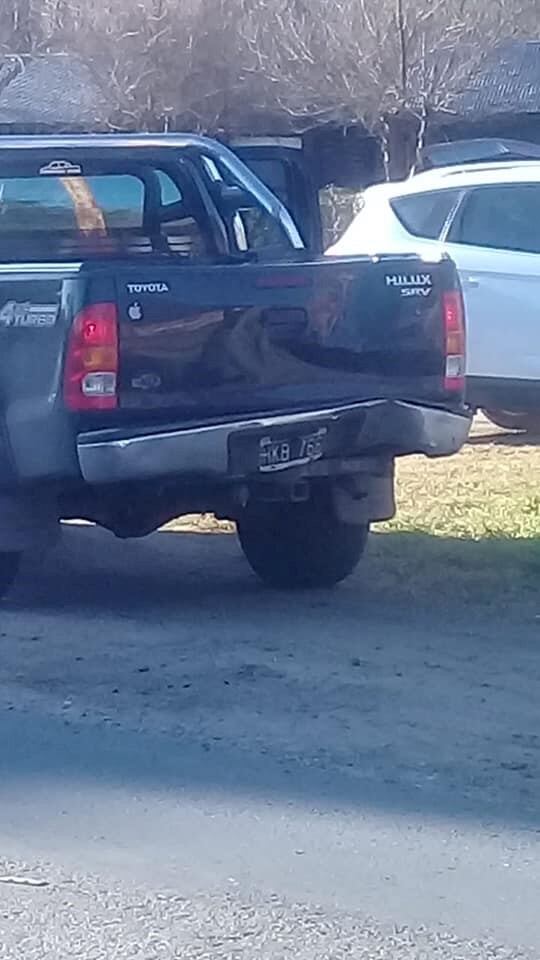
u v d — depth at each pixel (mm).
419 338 8812
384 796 6363
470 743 6938
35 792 6445
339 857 5797
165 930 5266
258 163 12008
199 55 29734
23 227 9898
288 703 7449
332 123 30781
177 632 8633
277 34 29547
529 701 7492
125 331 8172
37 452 8344
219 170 10219
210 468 8320
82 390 8148
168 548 10820
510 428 15289
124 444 8164
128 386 8211
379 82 29266
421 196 14281
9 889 5578
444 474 13070
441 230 14070
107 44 30141
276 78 29594
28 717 7312
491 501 11945
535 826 6070
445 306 8883
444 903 5449
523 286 13703
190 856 5820
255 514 9445
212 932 5250
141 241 10109
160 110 29953
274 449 8438
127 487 8430
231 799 6332
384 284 8734
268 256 10070
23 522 8625
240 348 8414
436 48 29125
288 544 9492
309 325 8555
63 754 6863
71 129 35281
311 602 9320
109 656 8188
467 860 5773
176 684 7727
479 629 8719
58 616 8961
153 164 10039
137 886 5594
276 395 8508
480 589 9555
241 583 9812
